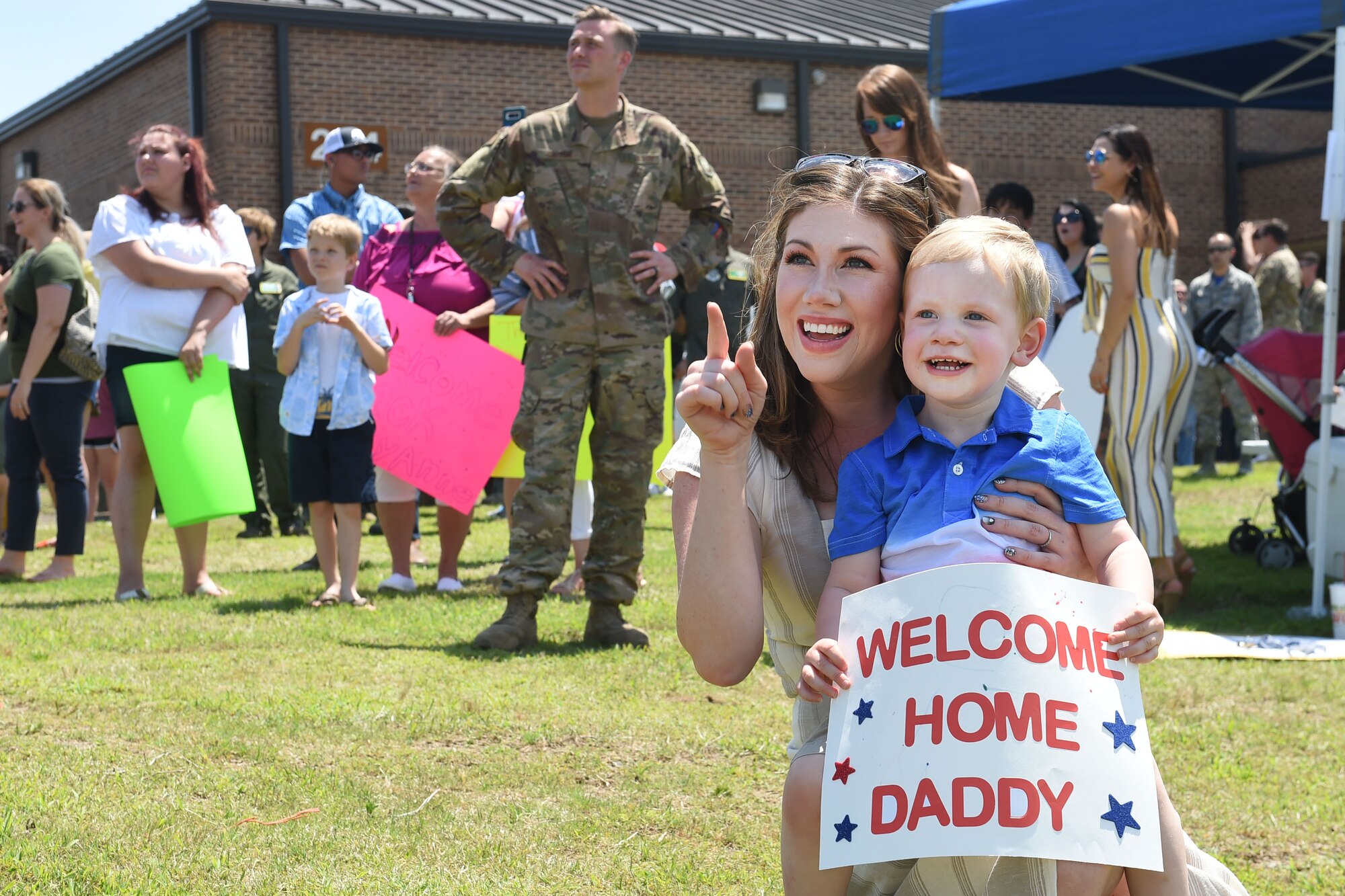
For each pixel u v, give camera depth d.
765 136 19.17
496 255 5.25
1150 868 1.85
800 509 2.22
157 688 4.25
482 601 6.14
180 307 6.15
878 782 1.89
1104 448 6.46
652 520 9.77
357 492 5.97
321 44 17.14
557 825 3.16
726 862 2.97
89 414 9.85
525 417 5.20
